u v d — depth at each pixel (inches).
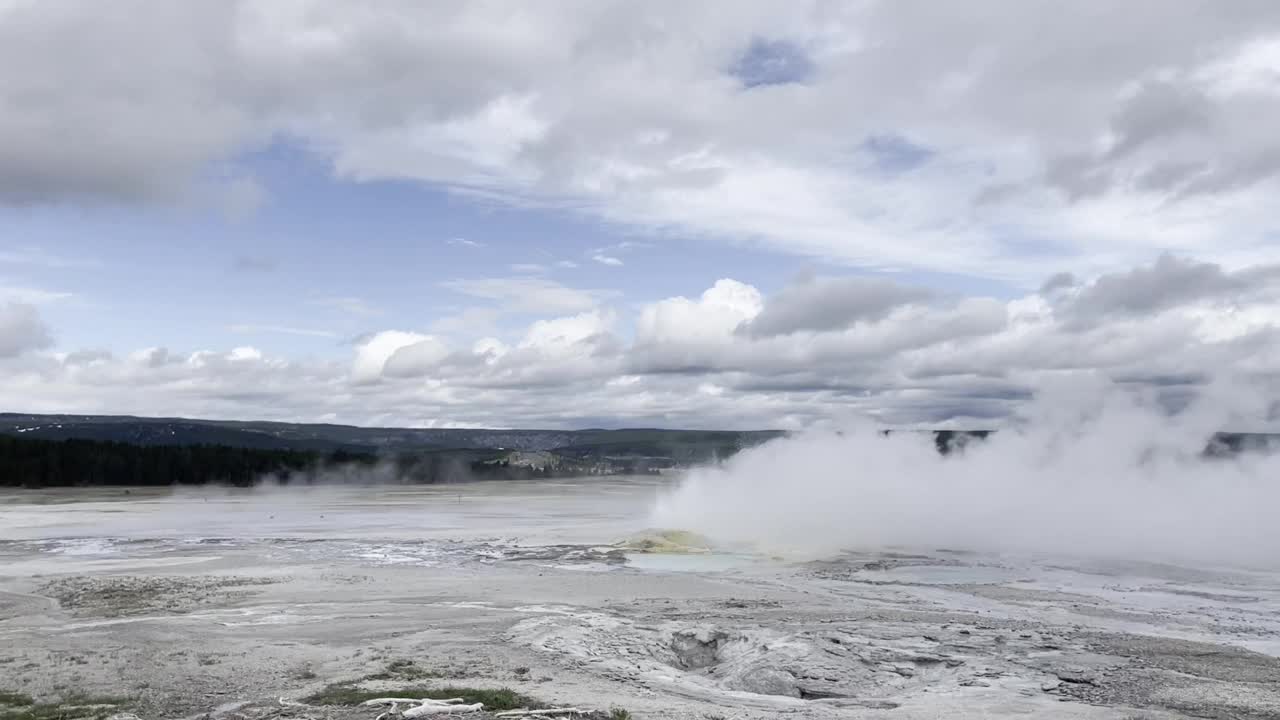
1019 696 763.4
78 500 4074.8
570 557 1952.5
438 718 657.6
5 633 1075.3
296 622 1142.3
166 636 1040.8
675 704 729.6
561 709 679.7
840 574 1664.6
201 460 5433.1
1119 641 1002.7
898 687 828.0
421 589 1437.0
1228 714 705.6
